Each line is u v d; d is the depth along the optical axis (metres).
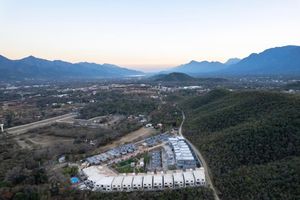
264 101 140.75
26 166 112.50
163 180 96.25
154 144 145.25
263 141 104.31
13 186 94.19
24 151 133.12
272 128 107.75
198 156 120.69
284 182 82.19
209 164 109.19
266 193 81.69
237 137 113.88
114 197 89.31
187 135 155.62
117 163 117.31
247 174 92.06
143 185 94.50
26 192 88.12
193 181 94.75
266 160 97.94
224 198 87.19
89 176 103.50
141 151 133.88
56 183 96.19
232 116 143.25
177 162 112.44
